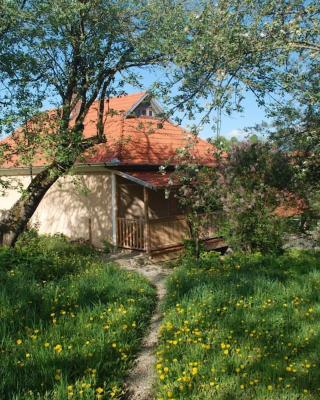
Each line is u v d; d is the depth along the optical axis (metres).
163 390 4.96
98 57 12.60
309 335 6.20
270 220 12.50
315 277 9.30
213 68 6.90
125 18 12.47
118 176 16.30
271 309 7.25
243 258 11.55
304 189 12.11
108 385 5.14
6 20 11.09
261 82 7.27
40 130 12.16
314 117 8.74
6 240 14.13
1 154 11.77
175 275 9.91
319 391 4.79
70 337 6.21
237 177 12.66
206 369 5.27
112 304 7.61
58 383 4.88
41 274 9.86
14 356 5.45
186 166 8.71
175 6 11.10
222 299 7.71
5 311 6.86
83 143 13.48
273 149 11.70
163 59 10.73
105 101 14.53
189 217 14.55
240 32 6.61
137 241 15.40
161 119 7.80
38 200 14.28
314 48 6.45
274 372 5.14
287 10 6.69
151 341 6.74
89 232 17.02
